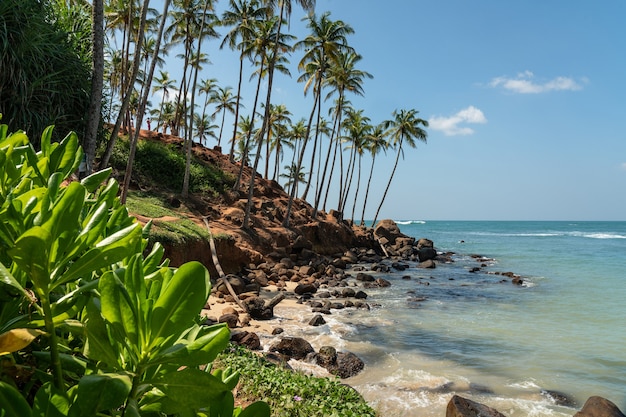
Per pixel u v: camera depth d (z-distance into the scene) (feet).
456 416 19.83
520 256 127.54
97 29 24.97
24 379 2.35
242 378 19.04
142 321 2.11
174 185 86.28
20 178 3.42
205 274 2.10
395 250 129.80
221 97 165.17
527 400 24.21
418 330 39.86
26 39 22.02
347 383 26.08
